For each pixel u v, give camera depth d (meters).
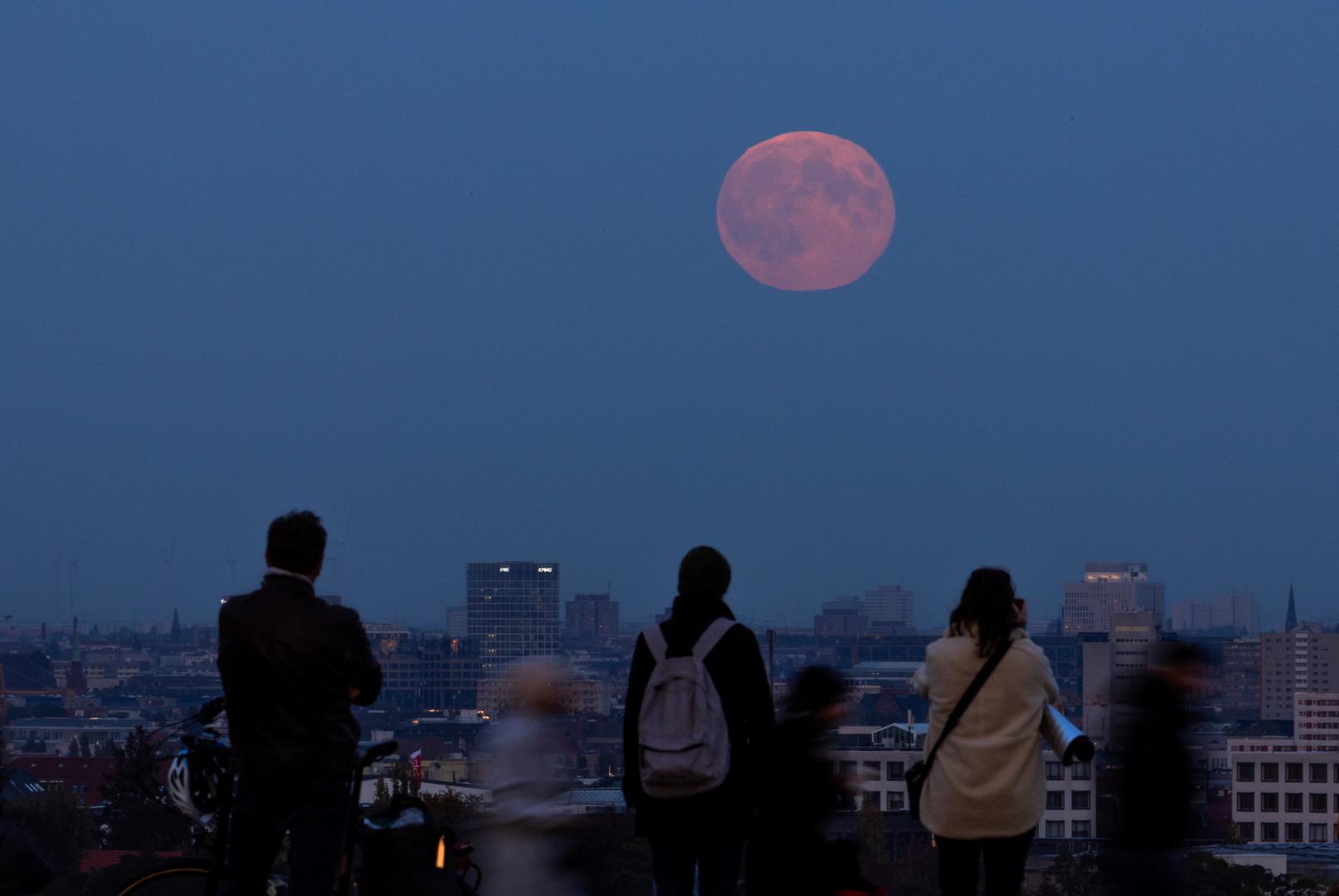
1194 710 46.25
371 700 35.69
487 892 46.94
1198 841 46.41
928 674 38.72
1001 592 38.31
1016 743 37.75
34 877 41.59
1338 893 38.09
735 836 36.06
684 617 36.81
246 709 33.78
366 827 35.84
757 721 36.06
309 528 34.81
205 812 35.44
